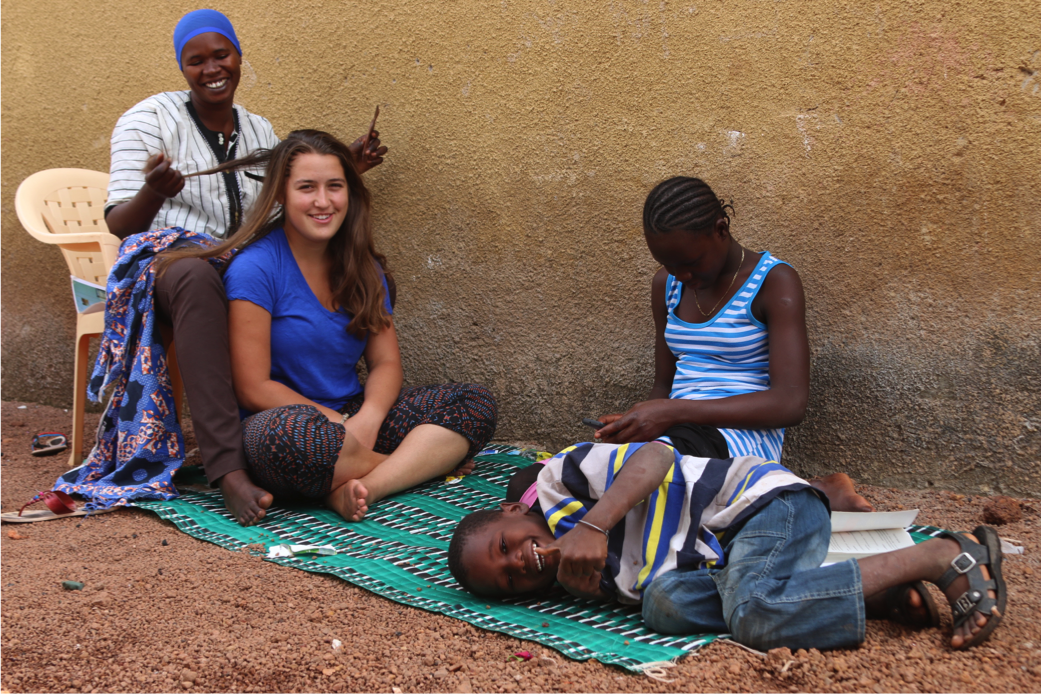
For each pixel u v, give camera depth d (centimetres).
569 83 359
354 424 326
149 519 306
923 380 314
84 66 456
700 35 334
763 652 196
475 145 382
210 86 361
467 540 227
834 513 225
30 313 491
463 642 205
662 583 207
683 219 262
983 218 299
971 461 310
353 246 331
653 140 348
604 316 366
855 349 323
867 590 194
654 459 221
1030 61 287
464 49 378
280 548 267
